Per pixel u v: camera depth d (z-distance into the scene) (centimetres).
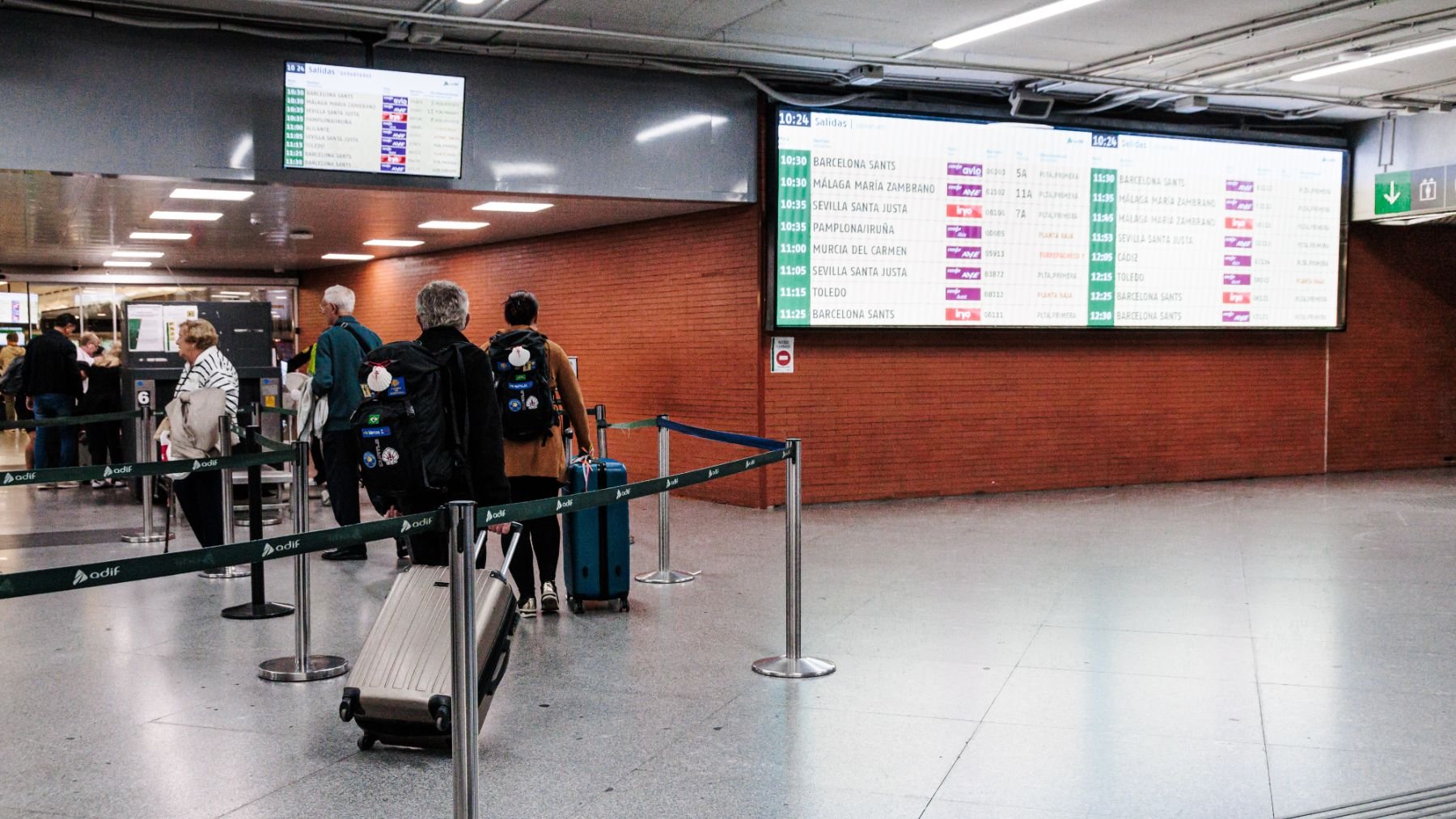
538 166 923
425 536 460
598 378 1203
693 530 921
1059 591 686
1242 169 1180
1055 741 426
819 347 1052
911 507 1043
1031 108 1087
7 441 1827
